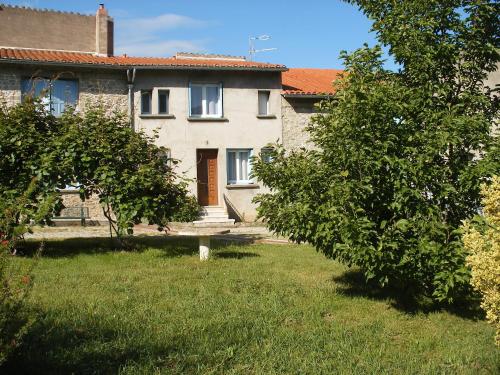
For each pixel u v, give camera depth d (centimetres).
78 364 443
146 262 975
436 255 588
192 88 2114
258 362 466
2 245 375
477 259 423
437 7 684
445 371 463
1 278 369
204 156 2136
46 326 531
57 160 1054
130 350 478
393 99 643
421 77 673
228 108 2138
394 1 703
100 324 553
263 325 572
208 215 2055
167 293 711
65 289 719
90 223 1889
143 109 2073
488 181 619
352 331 571
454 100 691
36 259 407
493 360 489
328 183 648
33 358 448
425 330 590
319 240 660
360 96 628
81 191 1080
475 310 673
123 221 1059
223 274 859
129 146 1095
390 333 575
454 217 666
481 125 630
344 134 639
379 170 632
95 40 2328
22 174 1014
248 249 1205
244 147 2145
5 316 370
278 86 2191
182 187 1158
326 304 677
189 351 482
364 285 796
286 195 671
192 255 1080
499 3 680
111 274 842
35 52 2098
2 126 833
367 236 599
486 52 679
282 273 884
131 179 1054
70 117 1128
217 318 590
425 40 679
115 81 2006
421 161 605
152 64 2000
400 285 714
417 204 626
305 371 447
